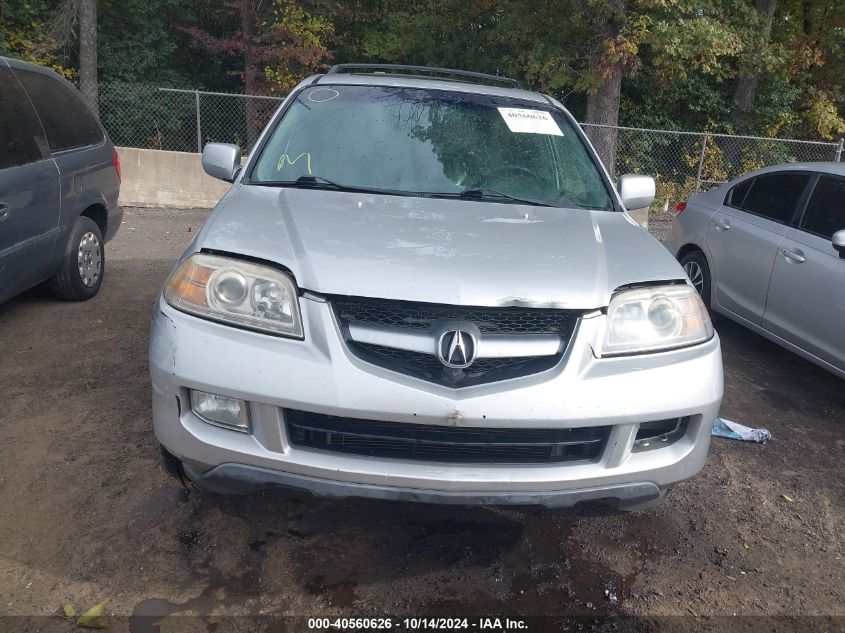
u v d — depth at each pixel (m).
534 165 3.73
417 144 3.70
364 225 2.85
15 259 4.59
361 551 2.93
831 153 14.59
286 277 2.50
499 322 2.49
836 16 16.89
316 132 3.71
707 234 6.12
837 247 4.53
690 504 3.49
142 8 16.91
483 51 16.27
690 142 14.20
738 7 12.80
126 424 3.77
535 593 2.77
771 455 4.09
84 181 5.58
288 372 2.38
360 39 18.38
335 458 2.44
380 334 2.41
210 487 2.59
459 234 2.87
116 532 2.92
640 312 2.66
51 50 15.07
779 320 5.19
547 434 2.51
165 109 13.93
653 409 2.54
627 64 11.99
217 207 3.06
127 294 6.07
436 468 2.45
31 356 4.59
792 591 2.92
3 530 2.88
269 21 17.03
